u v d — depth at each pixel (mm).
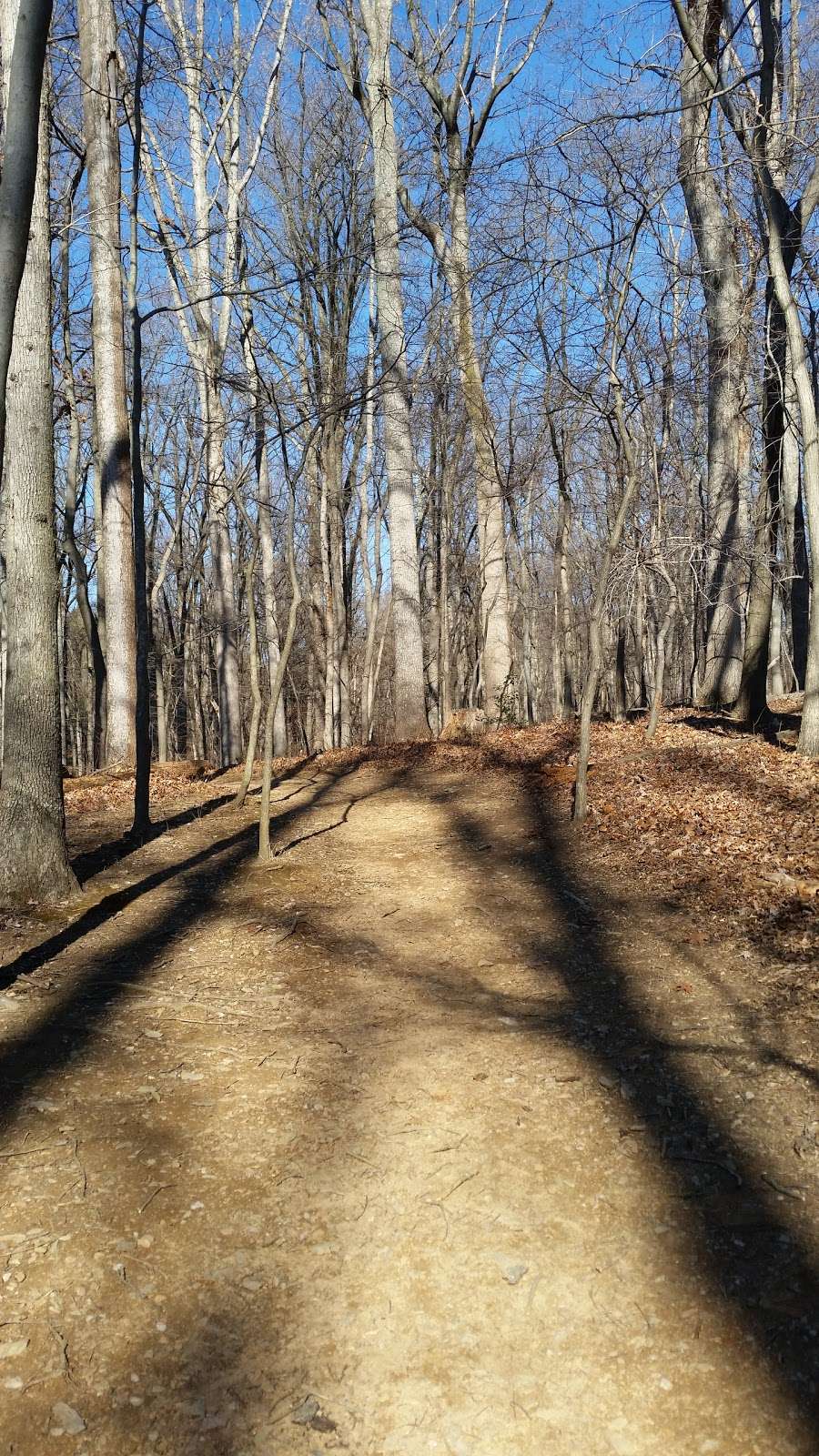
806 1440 2510
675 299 11898
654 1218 3352
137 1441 2529
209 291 18406
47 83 6898
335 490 22281
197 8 17594
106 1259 3154
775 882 6789
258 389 11508
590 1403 2637
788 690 20922
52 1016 4977
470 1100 4105
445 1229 3303
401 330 16547
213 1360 2783
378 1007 5164
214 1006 5156
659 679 12359
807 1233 3240
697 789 9617
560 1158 3689
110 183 13312
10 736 6992
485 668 16844
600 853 8172
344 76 19719
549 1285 3053
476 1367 2758
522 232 11789
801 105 10281
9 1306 2945
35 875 7000
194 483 27625
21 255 3857
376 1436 2545
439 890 7547
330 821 10391
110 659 14312
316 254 20656
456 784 12008
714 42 10984
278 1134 3867
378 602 31188
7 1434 2541
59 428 22734
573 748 12703
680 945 5938
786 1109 3975
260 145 18578
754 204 11016
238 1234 3283
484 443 16453
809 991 5055
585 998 5242
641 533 12016
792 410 15109
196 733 32156
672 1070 4340
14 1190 3479
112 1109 4047
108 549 14141
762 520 12203
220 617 20031
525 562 28719
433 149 17328
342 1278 3090
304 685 37312
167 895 7309
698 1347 2809
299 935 6352
